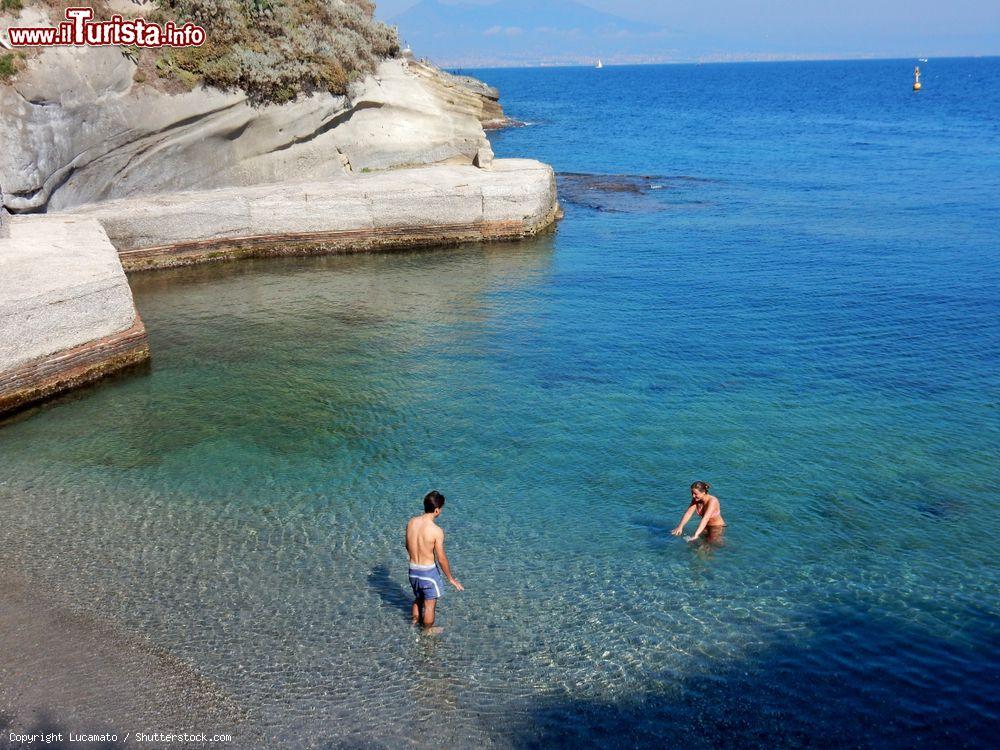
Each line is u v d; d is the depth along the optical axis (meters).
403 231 32.56
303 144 35.12
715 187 47.44
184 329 22.91
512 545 12.46
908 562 11.95
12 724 8.75
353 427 16.77
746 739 8.78
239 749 8.52
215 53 31.78
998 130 81.81
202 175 32.66
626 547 12.40
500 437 16.22
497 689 9.45
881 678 9.67
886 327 22.42
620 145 70.62
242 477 14.69
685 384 18.69
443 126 38.91
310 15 36.75
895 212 39.28
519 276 28.38
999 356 20.11
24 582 11.37
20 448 15.78
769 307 24.34
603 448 15.66
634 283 27.27
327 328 22.94
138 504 13.67
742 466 14.84
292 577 11.60
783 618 10.73
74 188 29.22
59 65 27.64
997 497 13.70
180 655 9.91
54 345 18.16
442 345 21.48
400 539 12.67
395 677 9.61
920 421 16.58
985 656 10.03
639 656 10.02
